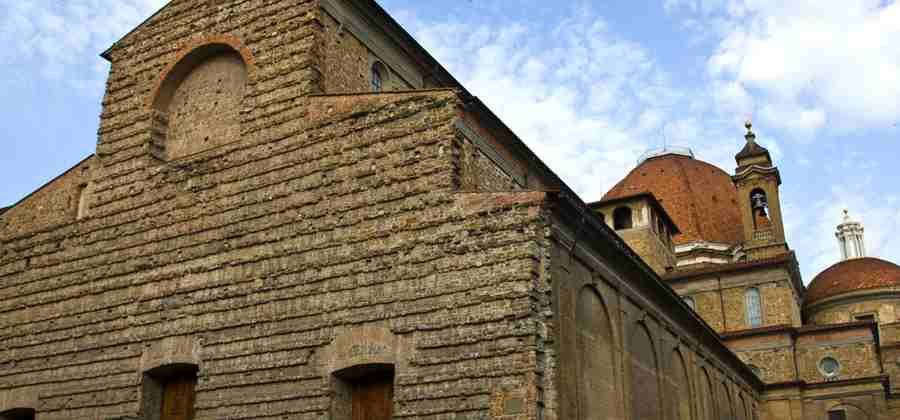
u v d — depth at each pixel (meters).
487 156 29.55
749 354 59.16
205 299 28.95
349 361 25.33
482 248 24.41
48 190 35.16
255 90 31.08
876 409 55.44
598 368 27.64
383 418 25.47
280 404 26.12
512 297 23.38
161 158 33.28
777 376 57.94
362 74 32.66
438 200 25.73
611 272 30.38
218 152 30.98
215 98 32.84
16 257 34.62
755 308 61.19
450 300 24.30
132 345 29.97
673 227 65.19
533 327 22.91
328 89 30.61
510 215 24.38
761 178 69.38
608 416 27.58
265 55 31.39
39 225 34.75
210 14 33.62
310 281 27.09
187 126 33.19
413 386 23.91
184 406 29.06
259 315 27.61
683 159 84.81
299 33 30.86
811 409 56.91
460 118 27.38
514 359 22.72
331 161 28.36
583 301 27.55
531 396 22.16
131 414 28.94
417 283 25.08
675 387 36.59
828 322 68.25
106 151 34.06
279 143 29.72
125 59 35.31
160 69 34.09
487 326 23.45
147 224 31.61
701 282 63.22
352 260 26.56
